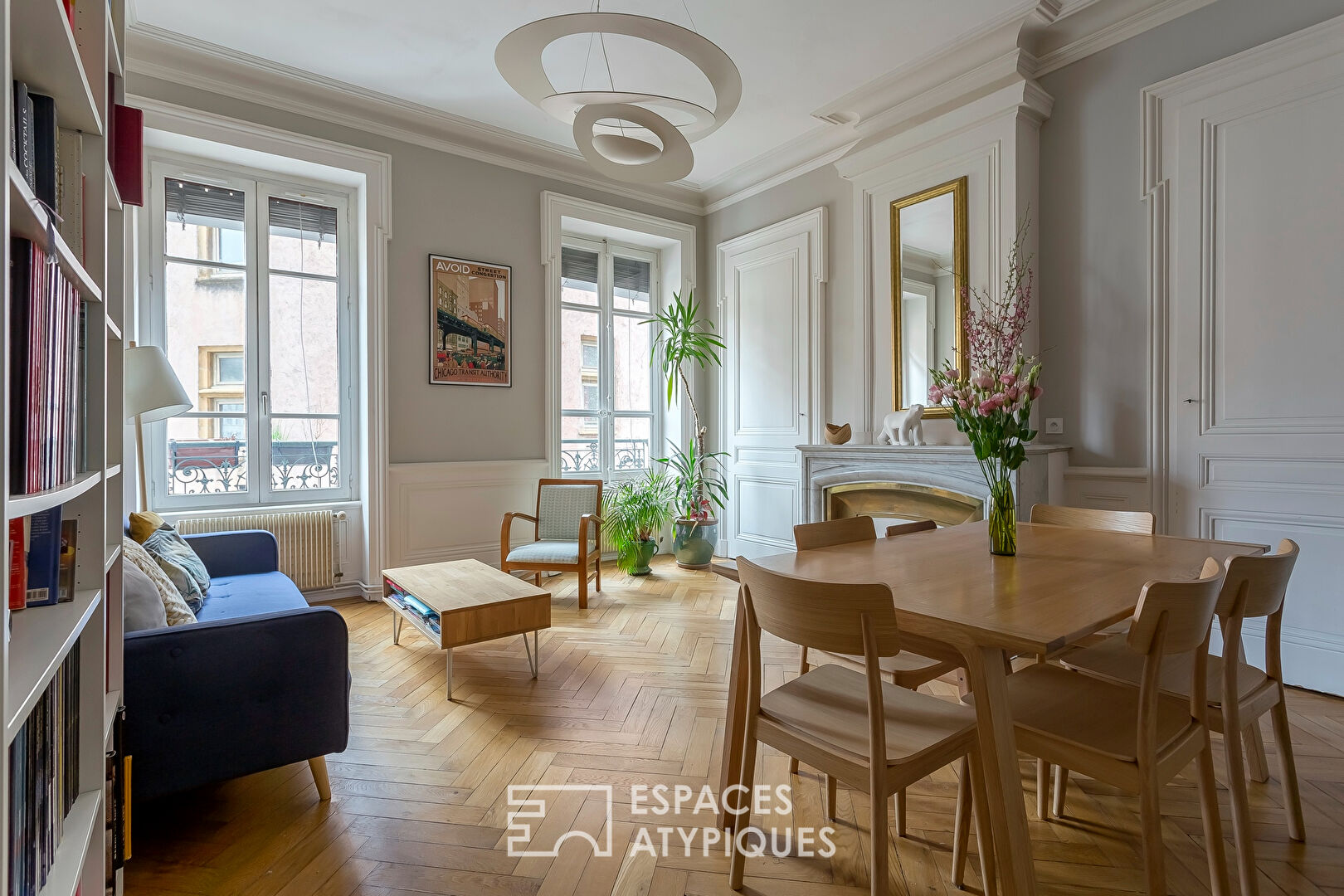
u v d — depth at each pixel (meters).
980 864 1.78
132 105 3.69
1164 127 3.34
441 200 4.81
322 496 4.58
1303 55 2.90
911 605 1.49
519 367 5.18
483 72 4.07
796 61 3.96
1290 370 2.96
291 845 1.85
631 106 2.64
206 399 4.20
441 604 2.89
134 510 3.55
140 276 3.94
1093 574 1.79
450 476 4.83
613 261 6.07
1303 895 1.64
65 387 1.03
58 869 1.01
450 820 1.97
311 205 4.54
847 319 4.95
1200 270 3.21
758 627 1.69
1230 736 1.55
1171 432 3.31
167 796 1.88
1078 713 1.58
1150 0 3.35
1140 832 1.92
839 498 4.56
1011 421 2.05
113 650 1.57
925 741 1.50
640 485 5.66
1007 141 3.78
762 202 5.65
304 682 1.99
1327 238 2.86
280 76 4.05
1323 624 2.88
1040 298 3.83
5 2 0.67
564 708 2.75
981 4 3.46
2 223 0.67
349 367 4.68
